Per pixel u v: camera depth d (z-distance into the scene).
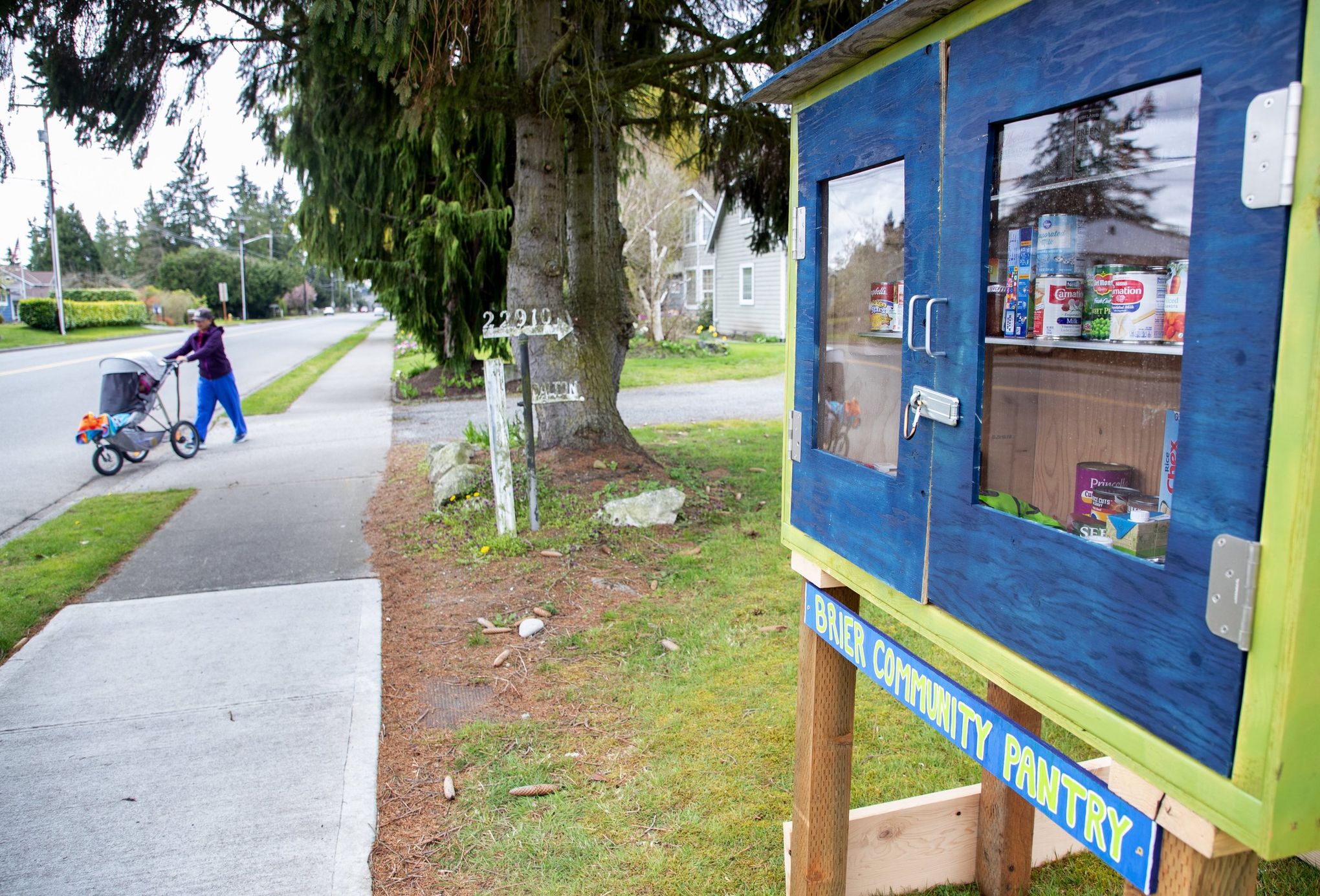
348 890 2.60
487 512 6.48
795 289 2.31
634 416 12.09
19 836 2.88
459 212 11.73
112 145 5.89
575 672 4.03
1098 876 2.61
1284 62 1.00
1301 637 1.03
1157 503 1.44
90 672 4.13
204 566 5.77
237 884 2.63
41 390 16.44
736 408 12.88
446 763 3.29
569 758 3.28
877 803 2.87
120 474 8.99
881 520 1.91
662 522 6.21
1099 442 1.59
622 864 2.68
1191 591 1.16
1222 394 1.11
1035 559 1.44
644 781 3.11
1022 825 2.43
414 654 4.29
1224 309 1.10
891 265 1.88
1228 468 1.10
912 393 1.76
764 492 7.27
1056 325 1.54
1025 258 1.53
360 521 6.81
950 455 1.65
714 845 2.75
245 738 3.50
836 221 2.12
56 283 36.25
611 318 7.93
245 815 2.97
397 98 6.63
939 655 4.17
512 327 5.80
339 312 97.50
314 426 11.84
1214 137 1.10
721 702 3.66
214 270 70.50
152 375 9.29
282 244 95.94
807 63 1.93
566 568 5.40
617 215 8.06
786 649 4.16
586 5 6.63
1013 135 1.50
